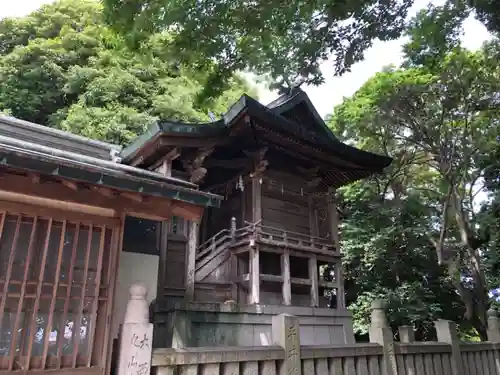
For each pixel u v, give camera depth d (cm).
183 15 579
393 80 1535
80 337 359
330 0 605
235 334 767
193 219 465
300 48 715
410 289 1433
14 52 1847
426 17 814
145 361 369
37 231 360
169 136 806
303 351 509
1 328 327
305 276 1123
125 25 580
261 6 592
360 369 579
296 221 1092
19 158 325
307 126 1195
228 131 893
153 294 725
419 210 1585
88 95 1698
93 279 377
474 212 1703
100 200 396
